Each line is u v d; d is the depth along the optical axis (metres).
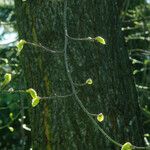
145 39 5.41
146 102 5.12
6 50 4.91
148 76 5.65
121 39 3.60
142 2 5.88
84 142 3.29
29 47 3.46
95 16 3.46
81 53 3.37
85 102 3.32
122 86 3.45
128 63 3.58
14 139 9.73
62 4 3.42
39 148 3.42
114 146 3.31
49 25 3.41
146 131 6.86
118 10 3.93
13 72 4.43
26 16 3.49
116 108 3.38
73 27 3.40
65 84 3.33
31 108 3.47
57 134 3.33
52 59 3.37
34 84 3.43
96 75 3.37
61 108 3.33
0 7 5.48
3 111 8.70
